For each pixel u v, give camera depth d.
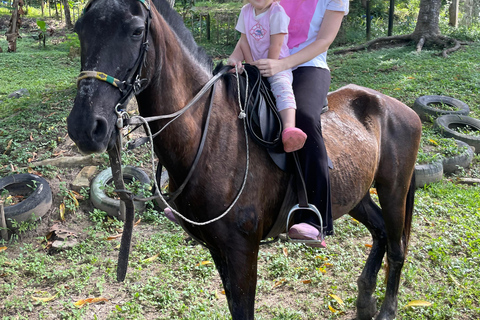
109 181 5.63
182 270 4.16
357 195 2.97
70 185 5.62
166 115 2.13
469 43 12.30
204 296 3.81
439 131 7.47
